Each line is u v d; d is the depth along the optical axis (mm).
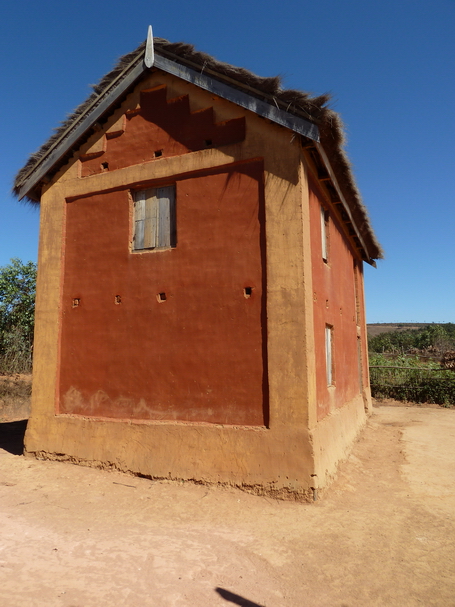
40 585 4043
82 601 3807
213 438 6949
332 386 8898
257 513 5902
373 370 20141
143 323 7887
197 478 6938
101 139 8891
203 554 4746
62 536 5160
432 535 5355
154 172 8141
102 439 7840
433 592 4125
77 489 6828
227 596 3984
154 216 8242
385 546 5027
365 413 14180
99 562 4523
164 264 7855
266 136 7266
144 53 8406
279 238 6965
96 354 8250
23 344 18000
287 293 6801
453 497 6781
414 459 9180
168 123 8266
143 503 6262
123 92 8547
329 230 9297
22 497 6484
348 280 11836
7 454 8766
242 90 7387
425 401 18922
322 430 7070
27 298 17688
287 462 6453
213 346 7254
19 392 15930
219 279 7355
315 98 6574
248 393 6910
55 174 9281
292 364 6641
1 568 4344
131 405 7781
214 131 7797
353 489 7023
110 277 8336
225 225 7430
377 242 13227
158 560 4578
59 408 8477
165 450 7258
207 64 7602
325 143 7184
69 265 8820
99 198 8719
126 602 3824
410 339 41500
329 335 9172
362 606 3900
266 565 4551
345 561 4668
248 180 7363
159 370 7625
